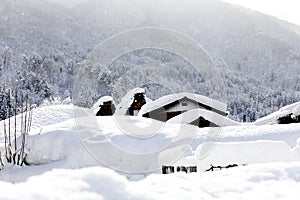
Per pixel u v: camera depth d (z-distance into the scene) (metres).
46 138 8.16
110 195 2.09
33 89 64.44
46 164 7.98
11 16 164.00
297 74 170.12
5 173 7.76
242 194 2.75
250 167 3.57
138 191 2.24
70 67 96.56
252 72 173.88
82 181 2.18
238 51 179.62
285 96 116.56
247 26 197.38
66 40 158.88
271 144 6.38
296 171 3.39
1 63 104.19
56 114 18.95
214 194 2.73
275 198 2.63
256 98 111.81
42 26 163.38
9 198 1.76
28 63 98.00
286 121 23.17
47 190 1.94
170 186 2.79
